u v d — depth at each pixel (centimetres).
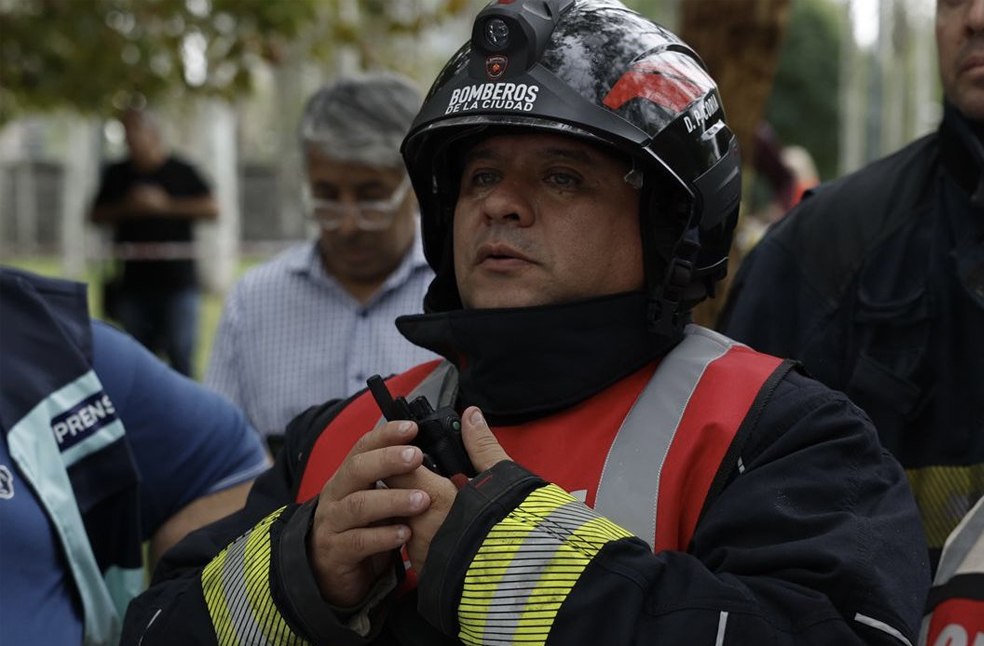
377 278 344
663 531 166
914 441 227
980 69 224
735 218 193
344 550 164
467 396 187
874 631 155
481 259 181
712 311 351
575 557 156
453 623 159
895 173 245
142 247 807
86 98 673
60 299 237
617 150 178
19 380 223
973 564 187
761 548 160
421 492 162
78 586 223
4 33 645
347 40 692
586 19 180
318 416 205
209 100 729
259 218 3219
